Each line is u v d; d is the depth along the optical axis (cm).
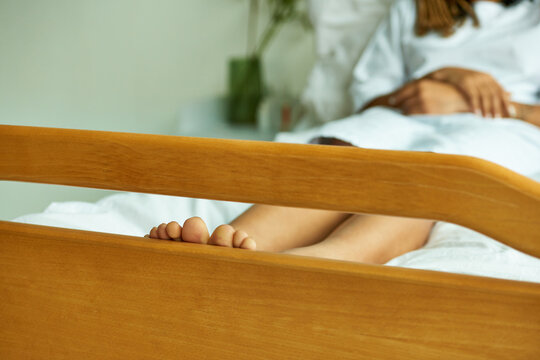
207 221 100
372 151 50
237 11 272
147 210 99
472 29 174
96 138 56
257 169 52
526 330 50
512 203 47
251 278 56
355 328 55
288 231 90
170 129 285
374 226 87
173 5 274
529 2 171
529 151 132
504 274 74
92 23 275
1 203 240
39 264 62
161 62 280
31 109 280
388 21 191
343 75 211
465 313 52
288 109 230
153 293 59
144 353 62
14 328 66
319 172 51
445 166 48
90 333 63
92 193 235
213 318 58
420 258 80
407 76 188
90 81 280
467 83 159
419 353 54
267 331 57
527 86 168
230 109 256
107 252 60
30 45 275
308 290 55
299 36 268
